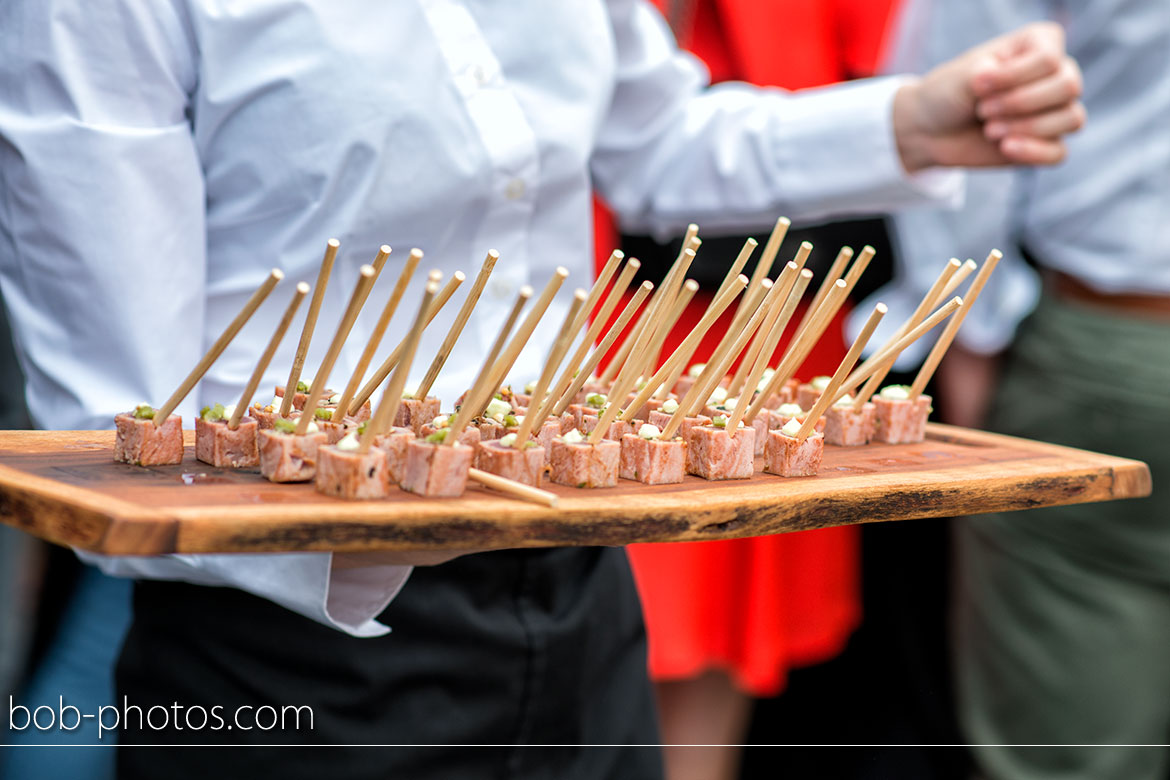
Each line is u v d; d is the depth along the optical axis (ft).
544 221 8.09
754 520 5.92
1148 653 12.51
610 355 13.08
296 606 6.10
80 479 5.52
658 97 9.51
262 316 7.31
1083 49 12.17
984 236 13.24
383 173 7.04
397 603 6.97
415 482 5.62
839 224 13.12
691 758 14.42
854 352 6.59
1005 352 14.35
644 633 8.58
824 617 14.67
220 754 7.00
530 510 5.32
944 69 8.71
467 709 7.27
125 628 10.17
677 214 9.88
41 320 6.68
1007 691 13.29
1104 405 12.34
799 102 9.45
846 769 15.43
